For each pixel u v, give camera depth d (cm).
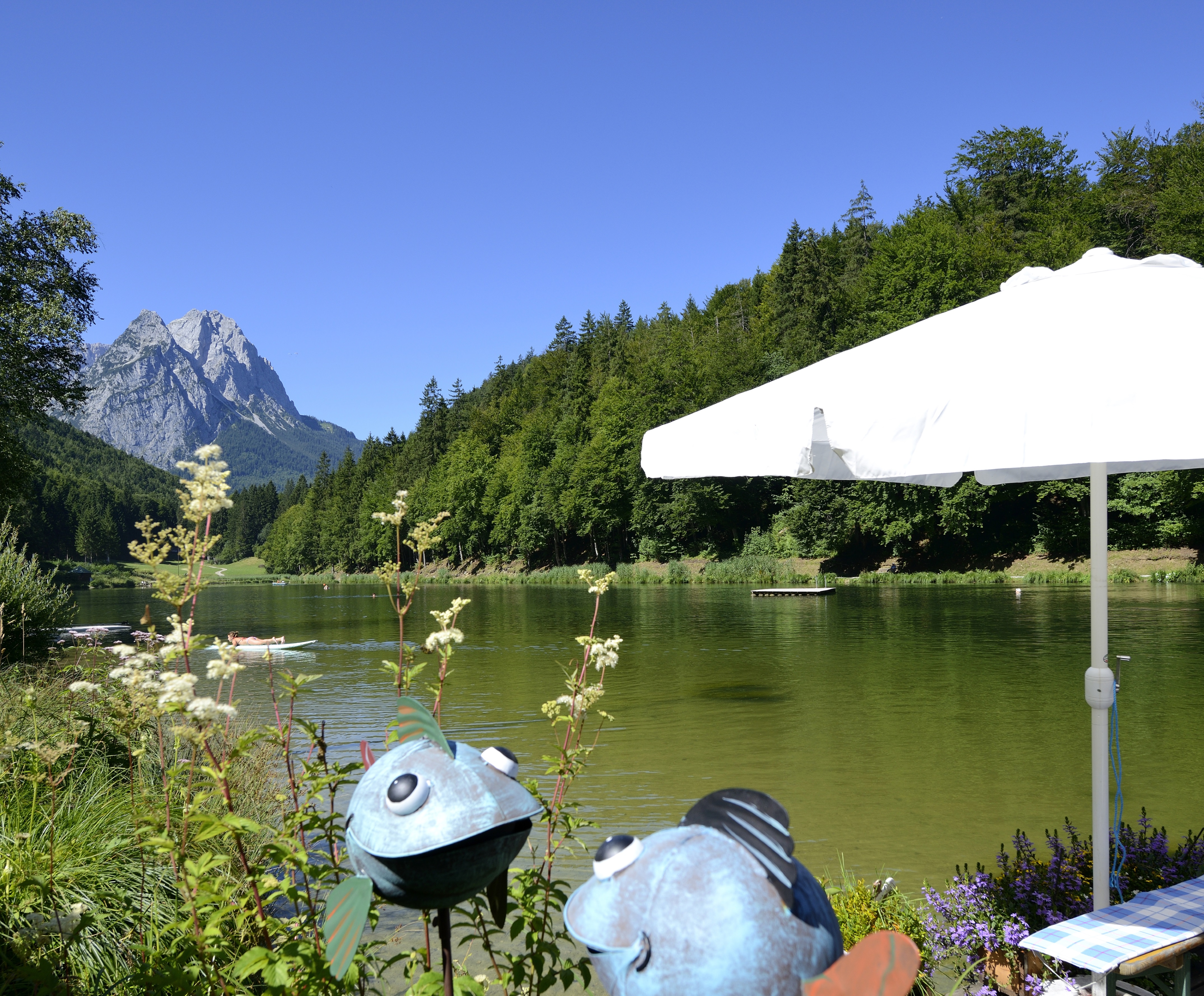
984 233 5184
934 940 388
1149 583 3788
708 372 6900
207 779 270
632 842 149
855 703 1341
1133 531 4278
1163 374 242
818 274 8056
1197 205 3731
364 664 2036
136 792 449
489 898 205
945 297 4856
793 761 985
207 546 227
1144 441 236
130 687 235
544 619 3256
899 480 489
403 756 188
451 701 1448
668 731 1171
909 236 5356
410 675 275
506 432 11712
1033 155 5728
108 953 330
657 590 5206
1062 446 242
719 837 144
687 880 138
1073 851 438
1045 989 330
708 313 12062
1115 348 254
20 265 2380
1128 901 384
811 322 7119
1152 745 1010
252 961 213
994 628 2322
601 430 7256
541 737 1148
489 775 183
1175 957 303
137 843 378
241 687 1619
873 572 5006
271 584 10988
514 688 1581
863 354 313
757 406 309
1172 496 3894
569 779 297
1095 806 344
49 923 329
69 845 385
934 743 1059
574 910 150
